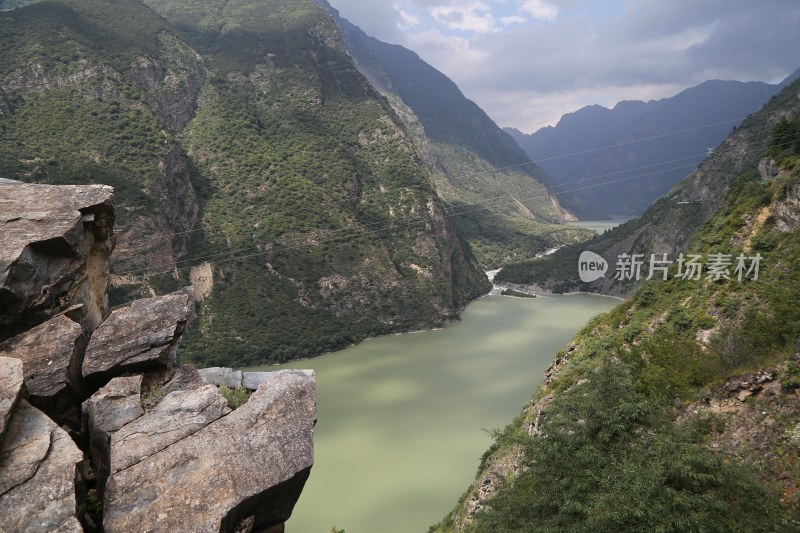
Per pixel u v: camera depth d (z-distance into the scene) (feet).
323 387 280.51
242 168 458.50
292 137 522.06
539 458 57.31
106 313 43.88
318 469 194.70
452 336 390.63
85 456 32.04
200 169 458.09
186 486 29.09
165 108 486.38
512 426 151.23
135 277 326.03
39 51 411.54
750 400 69.97
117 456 29.68
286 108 557.74
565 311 482.69
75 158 347.56
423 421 234.58
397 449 208.85
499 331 404.98
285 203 440.86
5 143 334.44
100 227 42.57
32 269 34.35
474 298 555.28
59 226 36.94
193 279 365.40
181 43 561.43
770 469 59.98
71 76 407.85
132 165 367.45
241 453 31.53
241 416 33.76
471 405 252.42
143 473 29.14
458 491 179.01
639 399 57.62
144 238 336.49
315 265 407.23
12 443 26.43
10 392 27.55
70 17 498.69
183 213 394.73
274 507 32.58
